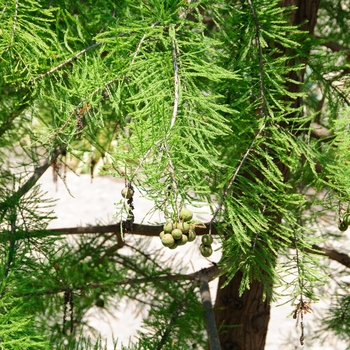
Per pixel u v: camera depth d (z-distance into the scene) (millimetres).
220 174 2010
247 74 2127
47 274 2482
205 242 1817
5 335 1956
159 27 1911
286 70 2158
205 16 2814
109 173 1643
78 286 2688
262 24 2133
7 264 2268
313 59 2697
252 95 2100
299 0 2709
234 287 3066
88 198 9461
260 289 3041
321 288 3443
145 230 2932
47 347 2014
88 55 2088
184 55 1876
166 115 1739
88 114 1981
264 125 2035
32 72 2084
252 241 2117
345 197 2131
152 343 2660
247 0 2152
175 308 2938
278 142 2117
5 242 2432
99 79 1876
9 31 1927
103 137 2863
